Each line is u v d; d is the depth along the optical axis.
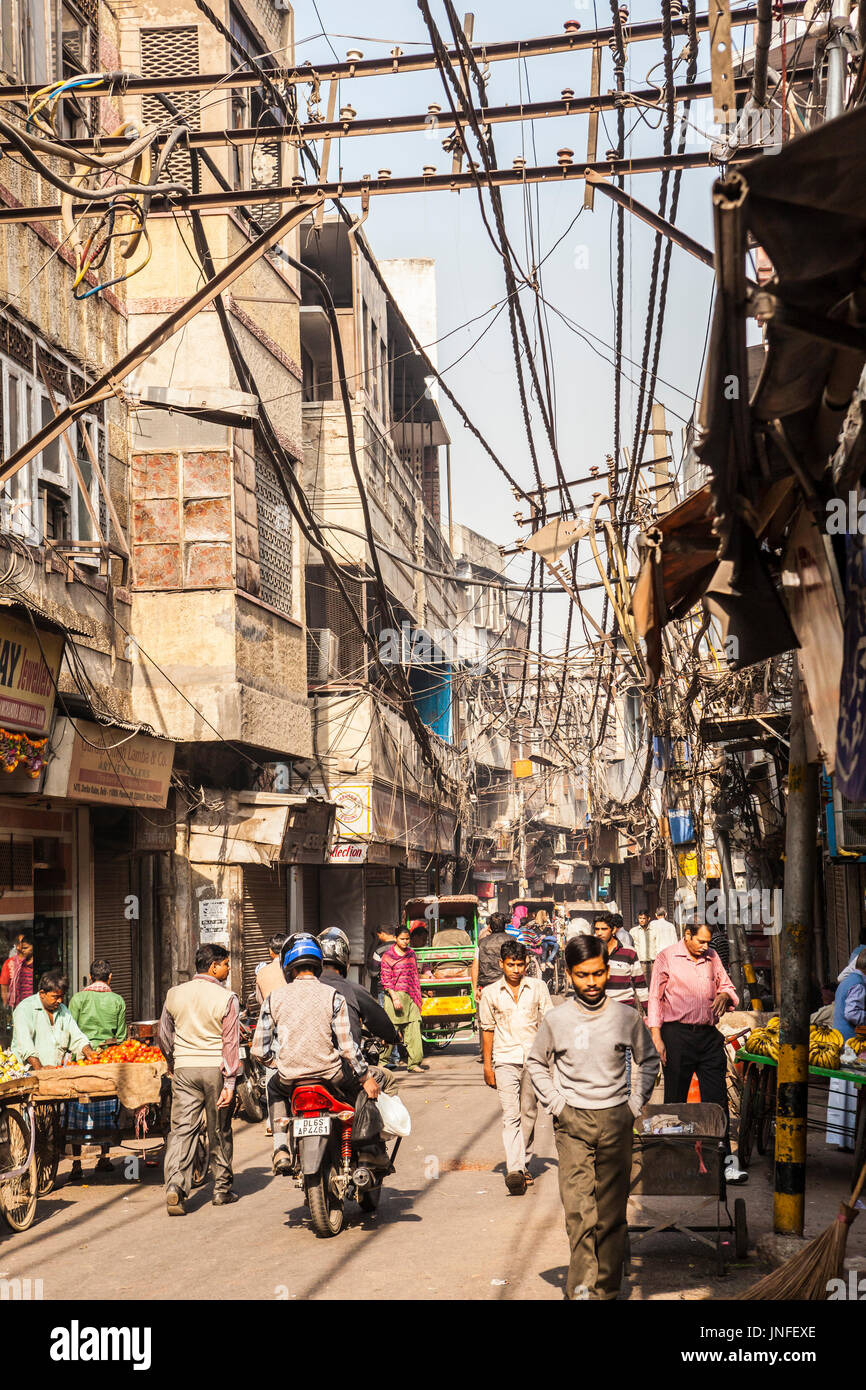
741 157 8.59
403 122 9.92
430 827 34.81
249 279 19.38
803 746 7.62
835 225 3.71
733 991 10.05
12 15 14.28
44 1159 10.65
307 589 26.02
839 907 20.27
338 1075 8.84
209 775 19.47
